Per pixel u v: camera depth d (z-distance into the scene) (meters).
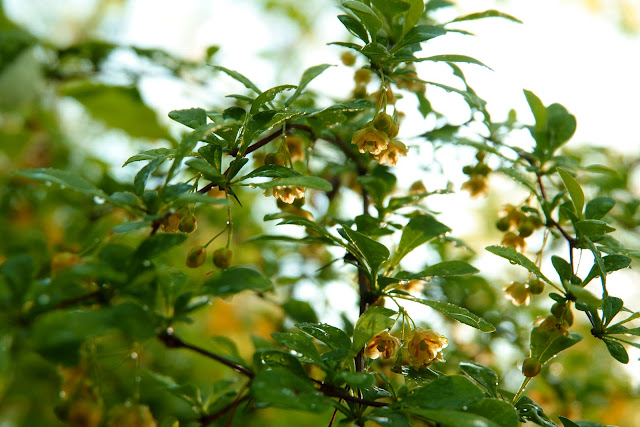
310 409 0.48
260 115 0.52
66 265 0.49
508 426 0.50
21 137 0.83
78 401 0.49
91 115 0.84
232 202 0.71
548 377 0.67
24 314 0.47
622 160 0.75
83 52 0.72
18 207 0.73
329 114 0.56
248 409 0.54
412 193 0.63
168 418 0.52
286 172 0.52
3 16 0.82
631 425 0.75
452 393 0.50
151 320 0.47
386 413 0.50
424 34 0.54
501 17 0.56
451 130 0.63
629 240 0.71
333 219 0.59
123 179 0.70
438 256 0.67
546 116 0.60
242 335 0.88
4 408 0.64
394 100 0.57
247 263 0.78
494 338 0.67
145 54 0.70
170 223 0.52
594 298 0.50
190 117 0.52
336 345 0.52
